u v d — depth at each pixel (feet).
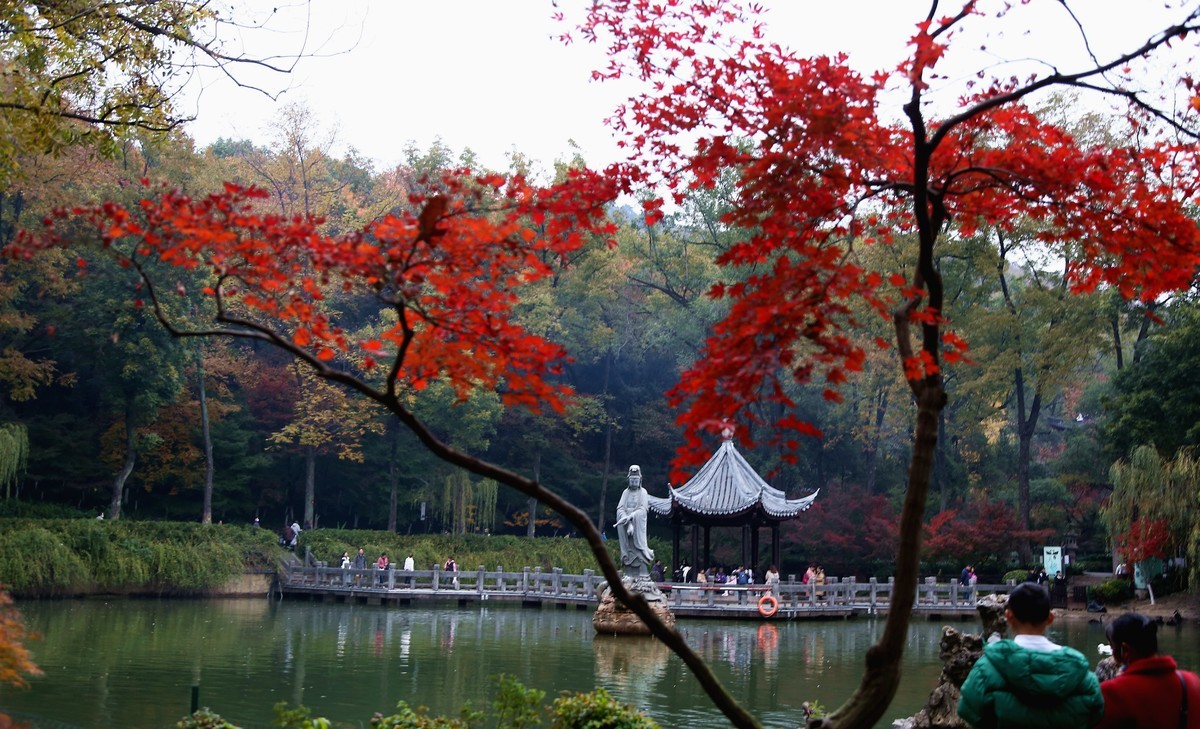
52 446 154.61
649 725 26.86
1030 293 144.97
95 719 46.21
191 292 141.28
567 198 23.70
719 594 125.90
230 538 141.79
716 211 179.01
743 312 20.63
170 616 104.53
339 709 50.67
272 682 59.57
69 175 119.85
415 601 143.13
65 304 150.30
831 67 22.18
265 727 45.29
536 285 166.91
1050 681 17.15
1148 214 23.27
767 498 127.24
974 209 26.32
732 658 78.89
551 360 21.07
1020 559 158.92
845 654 82.89
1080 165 23.40
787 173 23.09
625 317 202.80
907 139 25.76
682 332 189.78
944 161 25.08
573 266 173.58
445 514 173.68
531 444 191.52
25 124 42.04
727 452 131.95
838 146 22.13
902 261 135.95
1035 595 18.24
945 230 113.80
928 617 132.26
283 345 20.59
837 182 23.26
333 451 180.14
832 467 198.80
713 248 181.27
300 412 165.68
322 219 20.39
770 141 23.66
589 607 135.23
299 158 182.29
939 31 22.34
